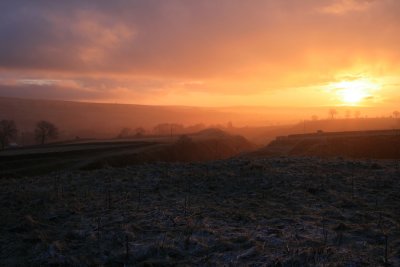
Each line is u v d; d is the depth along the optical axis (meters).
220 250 9.91
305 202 15.05
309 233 11.04
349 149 57.69
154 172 22.59
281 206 14.52
